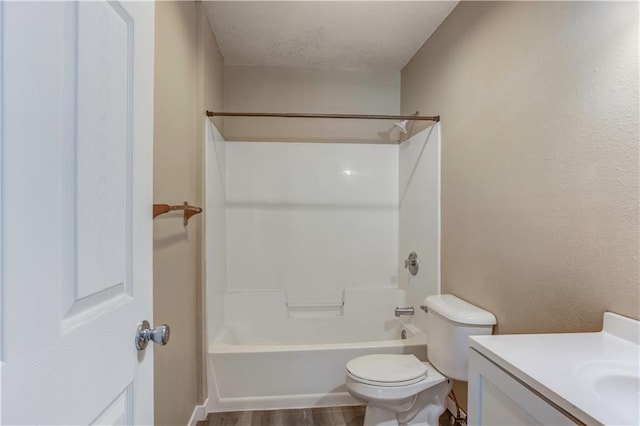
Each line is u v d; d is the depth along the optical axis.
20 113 0.44
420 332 2.40
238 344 2.70
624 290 0.99
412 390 1.62
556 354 0.88
